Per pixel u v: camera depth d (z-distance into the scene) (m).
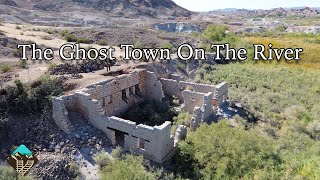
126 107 26.80
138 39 57.84
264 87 39.84
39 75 24.47
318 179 16.05
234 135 20.08
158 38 62.00
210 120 25.70
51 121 20.02
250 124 26.23
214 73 44.31
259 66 52.16
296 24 162.12
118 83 25.33
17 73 25.05
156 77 28.86
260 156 18.50
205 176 17.52
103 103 23.86
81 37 56.00
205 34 77.19
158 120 25.02
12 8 99.50
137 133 19.20
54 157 17.94
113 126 20.06
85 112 21.27
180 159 19.42
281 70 49.78
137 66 31.64
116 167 16.95
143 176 16.53
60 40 49.34
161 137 18.44
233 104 29.58
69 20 102.31
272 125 27.70
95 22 105.00
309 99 35.66
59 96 20.80
